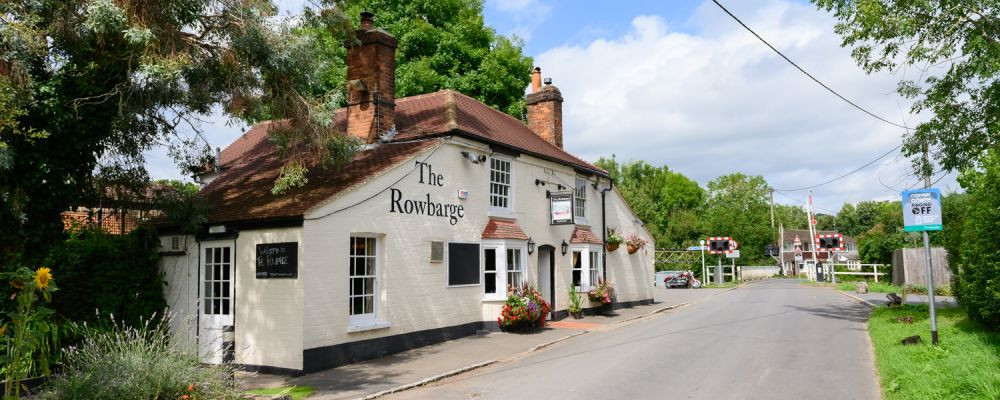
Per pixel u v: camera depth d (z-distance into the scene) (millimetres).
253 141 19953
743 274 52531
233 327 12172
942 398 7516
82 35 9727
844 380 9516
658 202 68312
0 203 9562
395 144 15461
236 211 12758
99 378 7090
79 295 11914
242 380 10258
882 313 17203
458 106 18156
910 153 15500
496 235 16391
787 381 9477
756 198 82125
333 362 11703
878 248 39750
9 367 7207
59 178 10250
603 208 22859
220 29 11008
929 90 14977
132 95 11094
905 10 13883
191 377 7570
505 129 19562
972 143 14562
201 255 12914
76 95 10086
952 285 16844
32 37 8711
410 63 26672
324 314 11617
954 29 13562
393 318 13227
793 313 19312
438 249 14680
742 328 15758
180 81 11234
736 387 9141
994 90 13891
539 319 16750
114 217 15000
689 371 10367
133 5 9516
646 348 12852
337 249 12016
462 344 14219
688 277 41469
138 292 12859
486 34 29781
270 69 11172
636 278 24703
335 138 11844
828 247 40188
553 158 19469
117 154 12188
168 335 9234
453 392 9430
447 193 15219
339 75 23891
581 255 20938
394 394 9438
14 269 9711
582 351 12945
